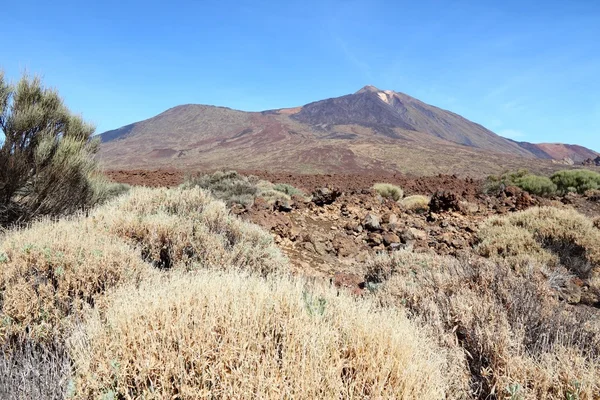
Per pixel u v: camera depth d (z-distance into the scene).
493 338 2.74
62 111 7.61
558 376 2.42
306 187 23.16
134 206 6.11
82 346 2.09
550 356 2.59
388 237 8.59
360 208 12.55
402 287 4.06
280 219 8.84
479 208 13.87
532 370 2.46
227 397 1.72
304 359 1.79
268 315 2.18
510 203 15.02
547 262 6.51
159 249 4.59
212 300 2.25
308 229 9.15
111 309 2.41
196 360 1.83
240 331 1.96
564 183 19.95
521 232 7.62
